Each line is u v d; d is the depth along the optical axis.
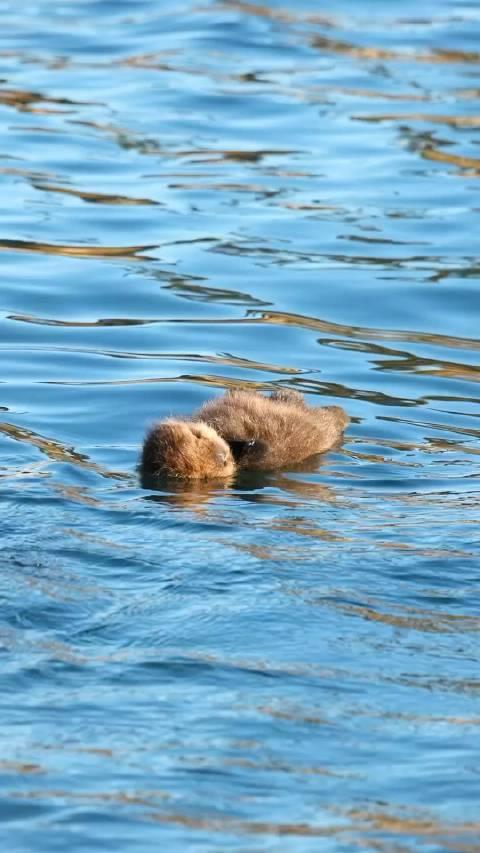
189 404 40.84
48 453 36.28
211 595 26.39
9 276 51.03
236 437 36.78
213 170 62.72
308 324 47.84
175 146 65.56
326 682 23.06
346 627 25.19
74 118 69.12
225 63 78.50
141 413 39.97
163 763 20.34
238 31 84.75
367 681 23.17
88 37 83.81
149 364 43.97
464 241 55.25
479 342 46.97
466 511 32.03
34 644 24.16
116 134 66.88
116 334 46.47
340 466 36.34
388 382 43.25
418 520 31.28
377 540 29.64
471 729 21.61
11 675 22.89
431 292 50.56
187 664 23.56
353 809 19.38
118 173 61.97
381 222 57.00
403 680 23.23
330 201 59.19
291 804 19.48
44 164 62.91
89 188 60.06
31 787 19.58
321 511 32.06
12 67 76.94
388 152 65.25
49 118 68.88
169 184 60.72
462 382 43.31
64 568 27.50
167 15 88.88
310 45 82.38
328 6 91.38
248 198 59.53
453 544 29.33
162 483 34.44
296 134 67.44
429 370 44.31
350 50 81.38
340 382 43.16
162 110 70.62
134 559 28.03
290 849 18.27
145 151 64.81
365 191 60.56
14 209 57.34
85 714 21.73
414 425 39.75
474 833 18.88
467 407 41.28
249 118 69.69
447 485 34.56
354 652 24.23
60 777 19.86
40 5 92.69
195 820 18.95
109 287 50.41
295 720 21.70
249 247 54.19
